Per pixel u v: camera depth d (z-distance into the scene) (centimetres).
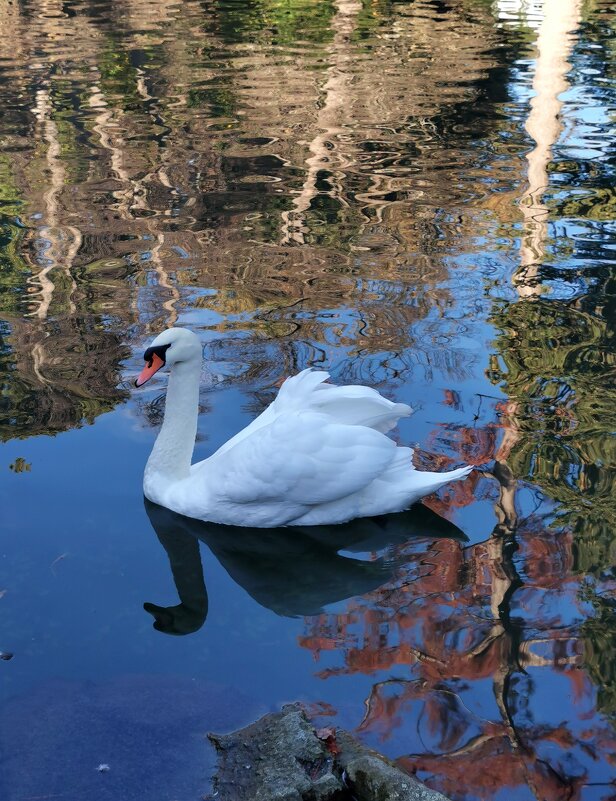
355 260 523
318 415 363
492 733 292
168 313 473
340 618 328
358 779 280
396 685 305
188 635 322
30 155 674
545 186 609
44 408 411
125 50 987
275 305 481
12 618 326
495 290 494
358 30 1100
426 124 737
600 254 527
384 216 572
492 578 338
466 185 612
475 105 786
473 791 279
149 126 737
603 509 361
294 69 912
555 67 910
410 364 436
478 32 1080
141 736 293
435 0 1277
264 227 559
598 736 291
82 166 650
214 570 349
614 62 923
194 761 287
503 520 360
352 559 352
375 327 462
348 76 887
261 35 1074
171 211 578
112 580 342
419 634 320
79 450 391
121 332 458
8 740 292
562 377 427
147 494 376
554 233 550
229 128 732
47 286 497
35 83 859
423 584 339
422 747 289
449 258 525
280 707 300
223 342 452
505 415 405
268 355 443
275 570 349
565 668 308
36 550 350
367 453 361
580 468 378
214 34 1075
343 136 711
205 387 423
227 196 598
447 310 476
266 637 322
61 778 284
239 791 280
